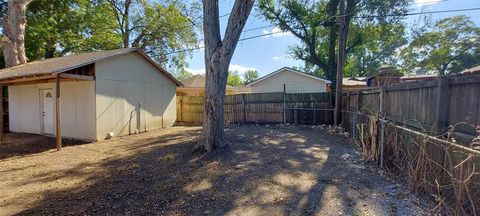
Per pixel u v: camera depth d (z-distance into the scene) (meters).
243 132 9.73
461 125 2.98
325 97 12.06
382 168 4.95
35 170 5.46
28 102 11.30
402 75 16.39
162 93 12.70
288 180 4.44
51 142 9.03
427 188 3.50
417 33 18.45
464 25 17.50
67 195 3.95
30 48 15.07
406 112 4.48
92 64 9.14
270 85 19.34
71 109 9.83
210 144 6.25
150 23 19.70
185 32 20.44
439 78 3.35
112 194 3.93
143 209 3.40
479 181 2.60
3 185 4.50
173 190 4.05
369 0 18.64
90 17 17.56
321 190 3.98
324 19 20.12
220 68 6.21
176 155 6.15
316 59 22.42
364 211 3.24
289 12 21.00
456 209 2.74
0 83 9.47
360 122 7.59
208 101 6.27
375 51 24.36
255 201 3.62
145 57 11.34
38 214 3.32
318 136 8.94
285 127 11.41
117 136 10.02
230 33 6.08
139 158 6.14
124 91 10.42
